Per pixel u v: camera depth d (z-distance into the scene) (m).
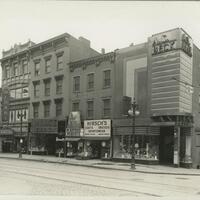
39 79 41.50
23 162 28.97
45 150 40.00
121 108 31.25
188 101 28.73
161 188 13.96
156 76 28.75
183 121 27.16
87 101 35.00
